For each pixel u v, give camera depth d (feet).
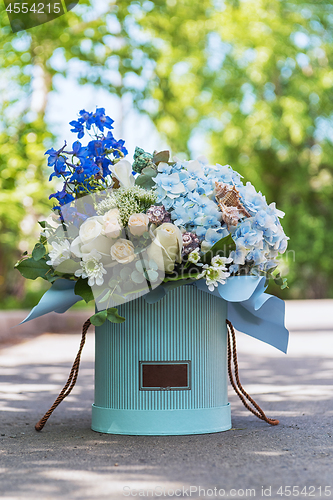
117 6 43.88
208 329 9.21
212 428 9.25
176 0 46.80
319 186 74.13
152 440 8.71
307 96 60.49
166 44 47.98
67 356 22.53
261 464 7.45
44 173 40.14
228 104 57.31
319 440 8.87
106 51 44.39
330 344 26.03
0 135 39.11
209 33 50.49
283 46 54.08
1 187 38.40
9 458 7.87
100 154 9.43
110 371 9.23
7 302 46.44
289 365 19.51
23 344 27.12
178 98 51.98
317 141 68.08
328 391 14.23
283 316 9.73
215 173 9.22
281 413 11.43
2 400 13.26
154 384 8.98
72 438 9.05
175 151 52.80
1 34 39.58
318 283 81.05
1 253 49.11
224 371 9.58
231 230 8.85
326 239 76.69
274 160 71.26
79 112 9.45
